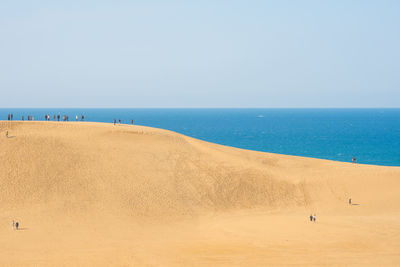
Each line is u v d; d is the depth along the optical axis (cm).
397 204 6744
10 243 4453
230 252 4175
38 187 6034
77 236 4797
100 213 5634
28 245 4406
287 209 6631
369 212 6412
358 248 4244
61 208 5631
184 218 5872
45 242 4531
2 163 6431
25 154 6731
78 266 3794
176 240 4722
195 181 7044
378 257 3966
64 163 6694
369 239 4544
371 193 7238
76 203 5812
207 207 6400
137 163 7188
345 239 4553
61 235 4803
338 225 5203
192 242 4600
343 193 7269
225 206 6538
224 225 5409
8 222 5116
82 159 6925
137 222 5497
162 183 6756
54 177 6316
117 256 4084
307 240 4544
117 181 6531
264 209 6575
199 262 3888
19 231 4853
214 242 4578
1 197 5719
